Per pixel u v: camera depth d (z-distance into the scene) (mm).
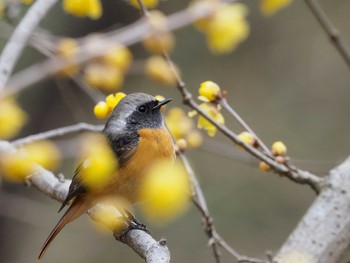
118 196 8070
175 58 18219
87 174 7770
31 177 8469
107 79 9273
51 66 8836
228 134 7910
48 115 16234
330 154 18438
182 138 8898
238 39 8672
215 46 8633
